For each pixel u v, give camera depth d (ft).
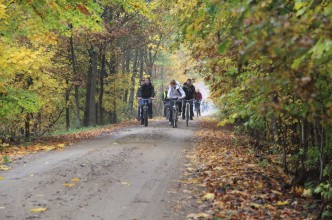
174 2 46.42
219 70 31.63
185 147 55.93
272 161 43.32
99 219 22.99
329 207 26.45
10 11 59.00
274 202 28.27
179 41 46.47
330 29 14.10
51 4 55.47
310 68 15.19
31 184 31.40
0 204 25.59
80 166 39.32
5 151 53.47
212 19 28.53
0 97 62.39
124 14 128.16
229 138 69.82
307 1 16.51
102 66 137.39
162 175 35.94
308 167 33.19
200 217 23.31
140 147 54.03
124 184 31.96
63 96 111.24
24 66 54.70
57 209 24.71
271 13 14.39
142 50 177.27
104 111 162.61
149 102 96.02
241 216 23.81
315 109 21.07
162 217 23.54
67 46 119.44
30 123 83.66
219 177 35.29
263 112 18.45
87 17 66.54
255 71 25.39
